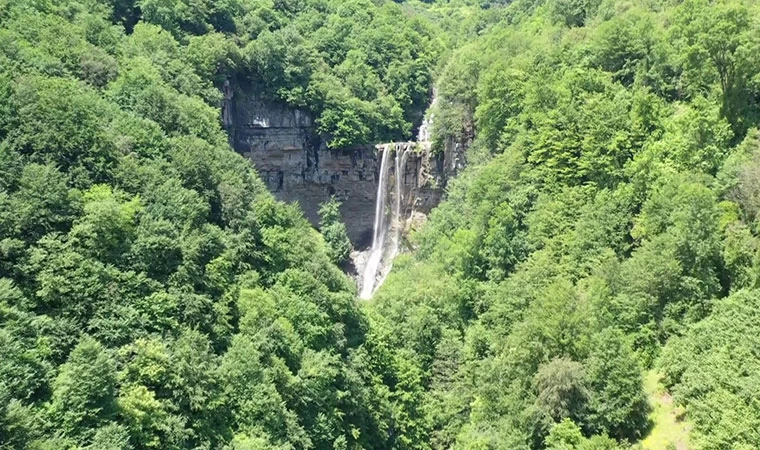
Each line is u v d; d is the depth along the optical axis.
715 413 31.75
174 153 54.09
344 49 111.00
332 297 54.09
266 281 52.81
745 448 28.28
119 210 42.22
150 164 51.12
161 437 35.06
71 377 32.56
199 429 37.31
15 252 37.34
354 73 105.00
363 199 101.44
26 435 29.31
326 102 96.69
